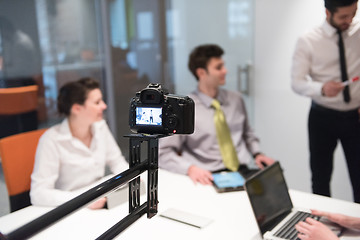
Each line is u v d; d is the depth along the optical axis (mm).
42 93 3129
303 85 2096
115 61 3453
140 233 1175
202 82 2061
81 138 1738
